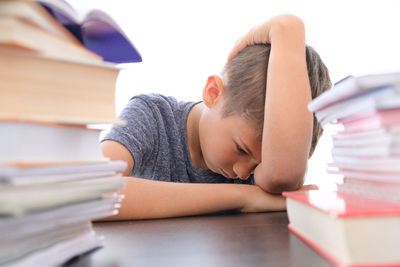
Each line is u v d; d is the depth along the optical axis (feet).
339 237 1.13
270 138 2.84
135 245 1.51
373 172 1.30
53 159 1.14
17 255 1.00
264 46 3.25
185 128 4.32
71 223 1.24
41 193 1.02
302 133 2.82
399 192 1.22
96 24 1.48
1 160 1.01
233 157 3.43
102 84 1.35
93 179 1.31
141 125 3.84
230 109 3.33
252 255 1.29
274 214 2.54
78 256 1.33
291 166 2.82
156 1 7.18
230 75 3.41
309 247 1.40
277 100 2.82
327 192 1.79
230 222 2.14
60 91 1.20
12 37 0.99
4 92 1.07
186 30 7.29
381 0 7.38
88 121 1.24
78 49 1.34
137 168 3.68
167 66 7.26
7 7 1.00
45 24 1.15
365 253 1.11
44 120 1.09
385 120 1.17
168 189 2.54
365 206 1.22
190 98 7.29
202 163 4.28
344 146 1.51
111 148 3.33
